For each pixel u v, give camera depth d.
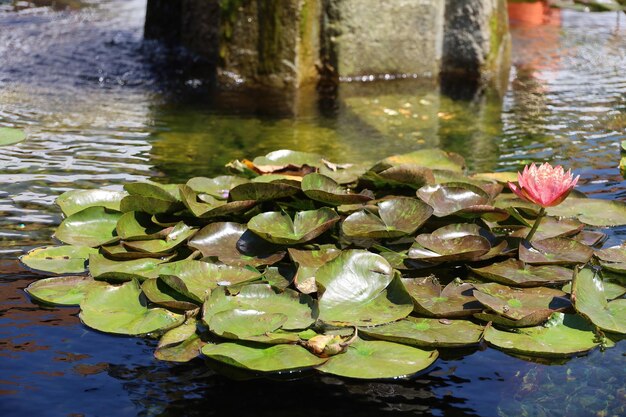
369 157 3.54
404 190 2.96
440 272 2.47
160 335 2.12
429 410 1.82
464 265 2.51
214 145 3.67
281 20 4.72
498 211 2.62
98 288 2.28
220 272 2.37
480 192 2.73
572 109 4.38
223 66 4.86
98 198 2.85
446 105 4.48
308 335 2.08
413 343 2.06
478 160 3.53
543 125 4.08
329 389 1.89
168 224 2.63
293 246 2.52
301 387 1.90
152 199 2.62
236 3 4.74
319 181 2.76
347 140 3.80
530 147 3.72
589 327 2.16
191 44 5.39
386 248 2.57
